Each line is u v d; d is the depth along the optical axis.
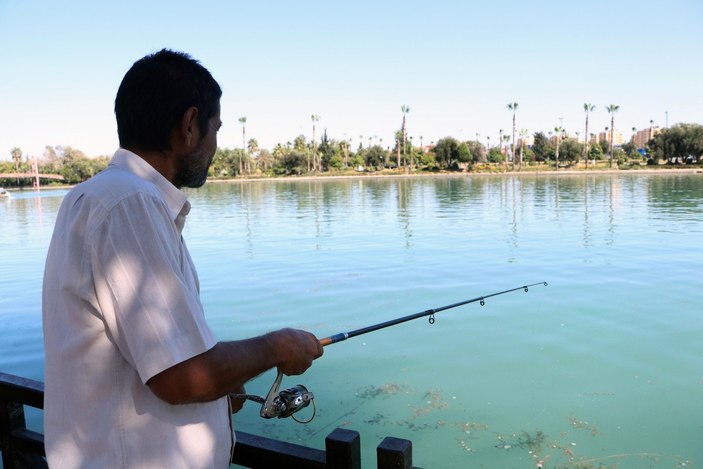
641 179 43.06
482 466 3.24
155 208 1.05
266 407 1.26
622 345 5.15
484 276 8.36
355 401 4.16
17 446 1.70
